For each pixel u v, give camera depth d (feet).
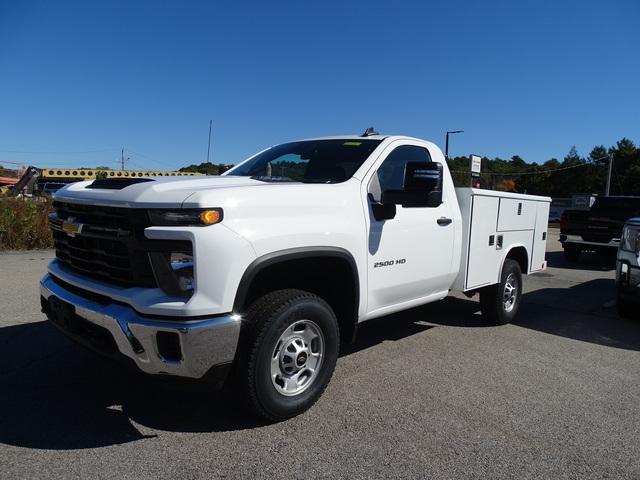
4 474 8.89
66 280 11.66
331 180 13.56
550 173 331.57
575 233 43.42
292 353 11.25
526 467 9.78
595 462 10.06
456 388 13.61
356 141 15.05
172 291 9.61
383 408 12.15
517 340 18.47
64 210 12.20
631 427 11.64
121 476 8.96
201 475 9.09
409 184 12.54
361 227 12.78
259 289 11.85
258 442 10.31
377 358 15.88
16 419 10.97
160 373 9.70
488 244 18.29
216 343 9.62
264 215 10.52
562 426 11.58
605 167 307.37
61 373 13.51
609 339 19.21
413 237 14.62
